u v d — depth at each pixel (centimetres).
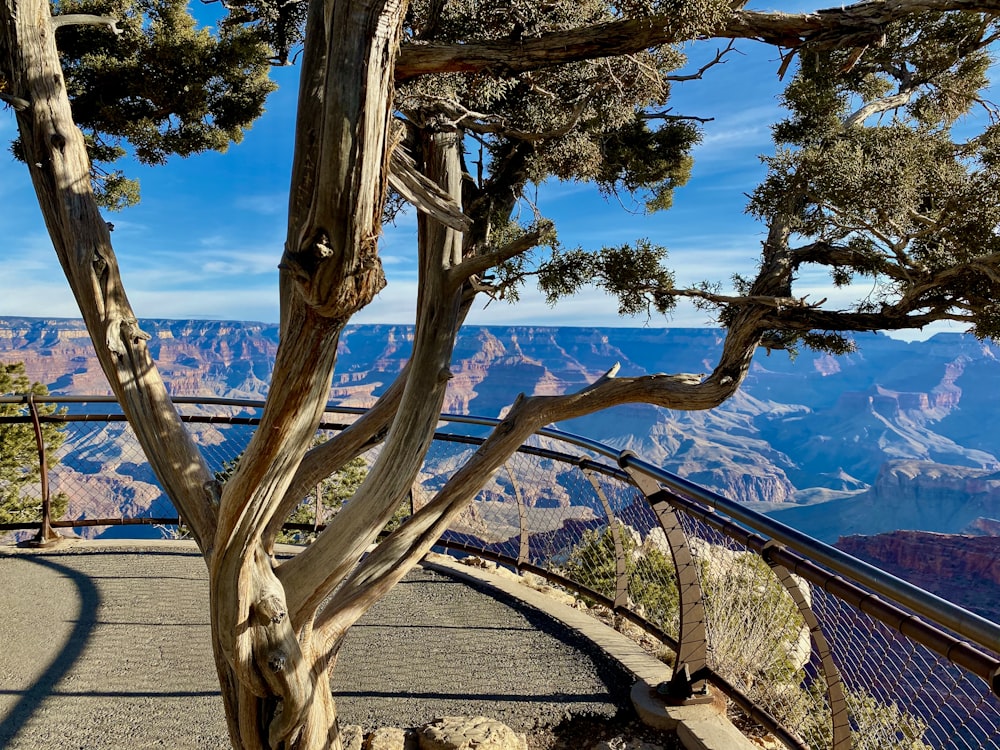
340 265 133
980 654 146
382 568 229
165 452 196
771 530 216
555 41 198
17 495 1172
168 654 368
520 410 248
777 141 320
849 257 271
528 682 341
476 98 282
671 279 292
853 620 234
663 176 413
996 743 175
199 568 504
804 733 271
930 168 250
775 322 255
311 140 137
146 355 200
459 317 256
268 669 189
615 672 350
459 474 239
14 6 191
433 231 231
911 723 203
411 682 341
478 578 481
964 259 234
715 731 285
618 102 297
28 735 291
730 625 325
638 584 464
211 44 458
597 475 393
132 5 448
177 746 286
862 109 329
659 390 250
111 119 462
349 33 119
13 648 372
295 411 157
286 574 205
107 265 194
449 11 251
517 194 319
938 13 317
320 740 213
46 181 193
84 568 499
